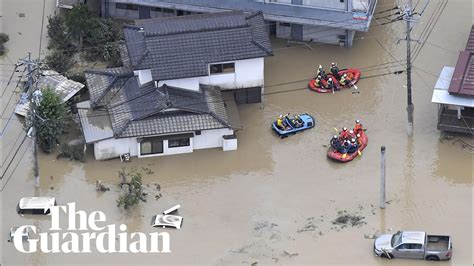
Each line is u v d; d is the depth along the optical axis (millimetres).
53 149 67562
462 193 63219
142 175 65438
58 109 66562
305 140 68125
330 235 60062
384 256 58000
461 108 67312
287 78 74062
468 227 60281
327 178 64750
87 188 64625
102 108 68125
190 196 63750
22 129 69312
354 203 62500
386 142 67562
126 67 71062
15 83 73750
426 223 60781
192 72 66875
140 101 67062
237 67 68750
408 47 65312
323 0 74875
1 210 63031
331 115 70312
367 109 70750
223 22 69500
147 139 65938
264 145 67812
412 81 73188
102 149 66188
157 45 67500
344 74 73125
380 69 74688
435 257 57500
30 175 65812
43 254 59656
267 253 58906
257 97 71250
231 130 66875
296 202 62844
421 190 63469
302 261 58188
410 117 67188
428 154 66438
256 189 64125
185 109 66125
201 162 66500
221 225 61312
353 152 66188
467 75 67812
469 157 66062
